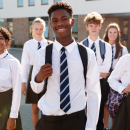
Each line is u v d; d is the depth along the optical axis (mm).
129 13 14594
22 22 19391
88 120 1762
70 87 1687
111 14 15234
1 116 2211
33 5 18484
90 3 15836
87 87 1792
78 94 1709
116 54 3561
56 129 1711
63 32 1633
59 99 1688
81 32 16531
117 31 3576
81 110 1750
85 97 1800
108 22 16281
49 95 1724
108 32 3637
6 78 2199
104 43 3131
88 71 1758
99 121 3164
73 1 16469
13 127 2203
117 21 16422
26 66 3332
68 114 1701
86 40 3166
